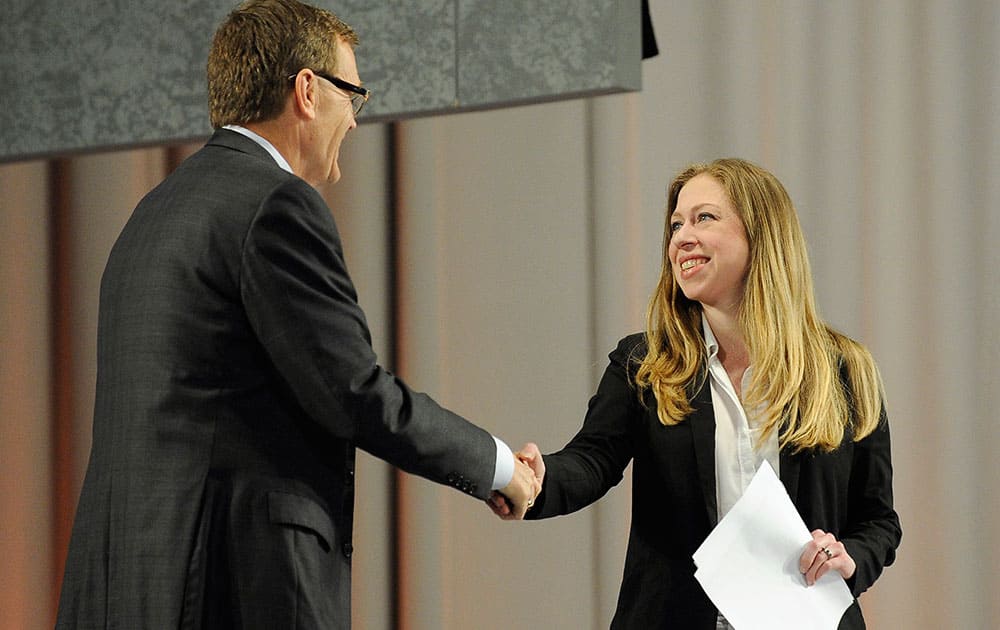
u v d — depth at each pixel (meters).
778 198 5.75
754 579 5.21
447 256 10.08
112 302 5.09
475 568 9.95
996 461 8.56
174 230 4.98
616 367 5.97
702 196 5.72
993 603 8.55
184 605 4.78
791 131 9.13
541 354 9.79
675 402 5.58
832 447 5.50
